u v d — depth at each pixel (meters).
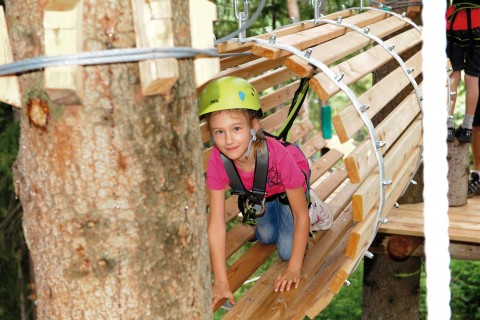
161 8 1.45
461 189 4.32
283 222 3.10
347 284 2.56
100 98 1.47
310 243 3.26
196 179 1.67
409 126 3.25
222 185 2.86
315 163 4.43
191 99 1.64
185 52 1.52
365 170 2.29
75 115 1.47
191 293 1.67
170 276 1.61
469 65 4.30
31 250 1.63
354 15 3.89
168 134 1.56
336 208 3.77
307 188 2.94
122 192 1.51
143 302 1.57
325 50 2.63
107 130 1.48
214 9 1.68
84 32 1.43
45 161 1.53
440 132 1.24
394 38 3.48
